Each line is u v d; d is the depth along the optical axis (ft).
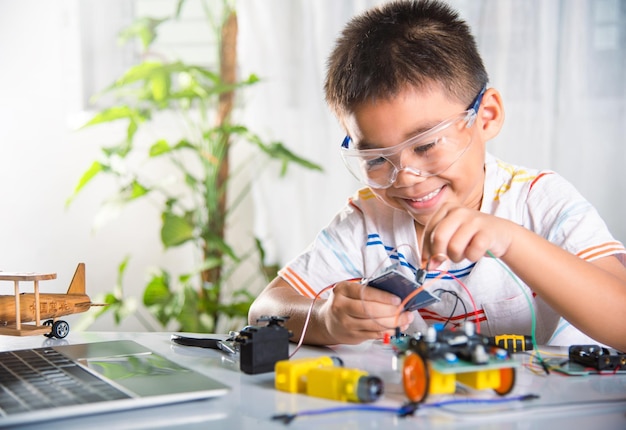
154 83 7.46
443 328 2.47
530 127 7.48
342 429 1.97
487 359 2.14
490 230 2.69
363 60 3.28
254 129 8.22
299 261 4.02
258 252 8.49
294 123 8.08
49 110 8.71
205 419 2.07
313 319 3.19
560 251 2.89
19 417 1.98
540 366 2.70
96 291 8.72
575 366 2.68
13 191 8.71
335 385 2.25
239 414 2.12
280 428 1.99
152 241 8.73
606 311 2.87
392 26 3.41
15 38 8.66
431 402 2.19
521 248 2.81
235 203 8.43
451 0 7.61
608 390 2.36
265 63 8.13
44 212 8.71
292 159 7.41
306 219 8.04
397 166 3.22
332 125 7.97
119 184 8.70
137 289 8.74
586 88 7.42
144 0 8.75
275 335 2.67
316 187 8.02
